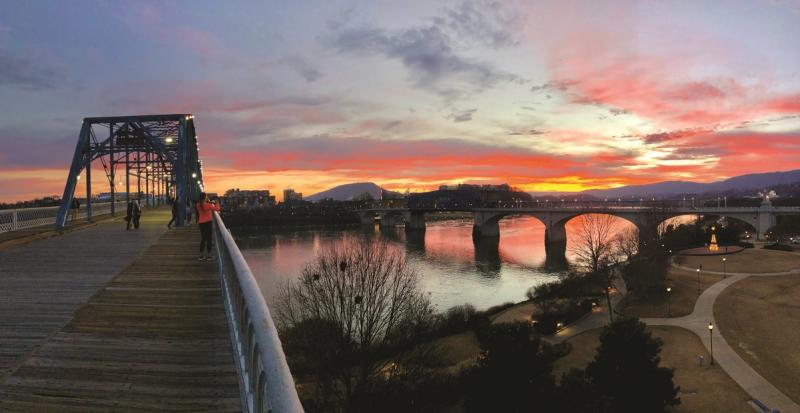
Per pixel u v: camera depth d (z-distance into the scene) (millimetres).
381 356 26234
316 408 22609
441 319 44938
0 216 20578
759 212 100562
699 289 60250
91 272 11398
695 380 34031
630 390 27656
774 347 40188
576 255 96188
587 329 46062
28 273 11258
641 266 61594
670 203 125750
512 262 89312
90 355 6047
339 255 39125
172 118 29500
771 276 66312
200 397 4895
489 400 25094
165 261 13008
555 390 24547
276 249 94688
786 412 29297
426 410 25906
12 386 5160
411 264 83562
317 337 23828
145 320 7504
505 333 26531
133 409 4656
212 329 7062
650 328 46000
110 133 29016
